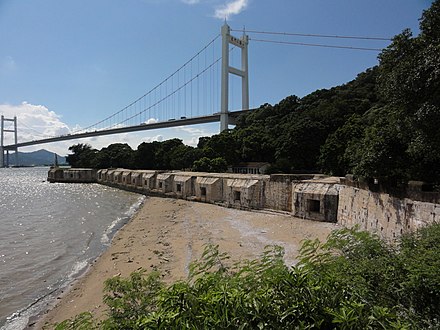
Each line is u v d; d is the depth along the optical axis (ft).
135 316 12.72
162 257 63.36
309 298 11.60
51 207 149.07
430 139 40.52
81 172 295.48
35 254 73.31
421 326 13.19
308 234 70.28
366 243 19.16
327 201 82.12
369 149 57.11
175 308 11.05
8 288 53.83
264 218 92.84
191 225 91.50
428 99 37.35
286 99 217.97
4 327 41.32
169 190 168.96
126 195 198.39
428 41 41.24
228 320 10.71
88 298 48.32
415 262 16.06
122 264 61.72
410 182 48.14
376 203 58.75
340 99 168.04
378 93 50.37
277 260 14.40
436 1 40.27
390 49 45.80
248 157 180.75
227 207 119.75
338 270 15.24
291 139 142.92
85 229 100.48
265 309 11.14
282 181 100.89
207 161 177.68
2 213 132.26
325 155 112.68
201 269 15.29
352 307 11.28
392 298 14.90
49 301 48.70
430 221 42.22
